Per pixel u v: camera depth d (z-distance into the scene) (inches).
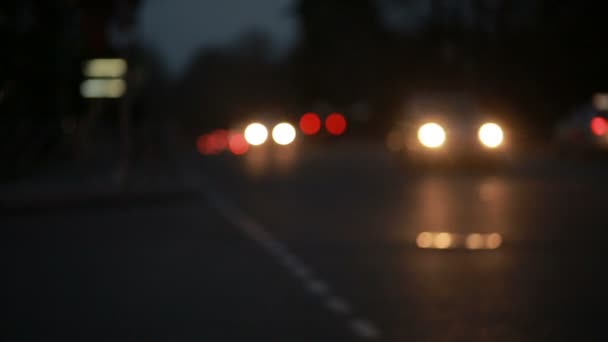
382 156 1849.2
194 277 510.3
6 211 826.2
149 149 1189.7
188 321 402.3
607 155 1555.1
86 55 1311.5
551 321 398.6
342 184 1156.5
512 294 460.1
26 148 1206.3
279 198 983.0
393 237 671.1
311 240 657.6
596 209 848.9
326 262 560.7
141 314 416.8
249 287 482.0
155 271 529.3
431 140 1337.4
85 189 987.9
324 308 430.0
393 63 3029.0
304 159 1758.1
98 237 677.9
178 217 812.0
